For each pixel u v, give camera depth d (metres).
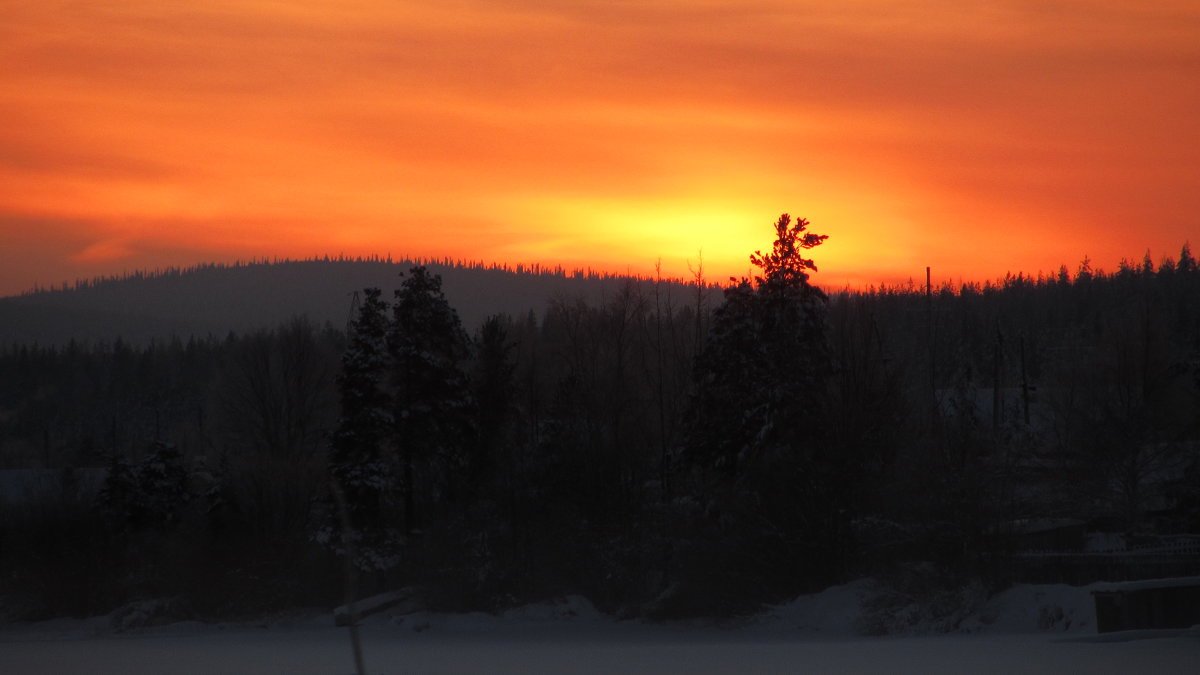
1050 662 31.27
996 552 53.03
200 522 79.75
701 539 66.31
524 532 75.00
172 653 46.44
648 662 36.94
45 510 80.56
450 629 67.00
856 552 62.88
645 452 79.88
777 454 64.69
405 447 73.50
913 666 31.84
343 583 74.06
